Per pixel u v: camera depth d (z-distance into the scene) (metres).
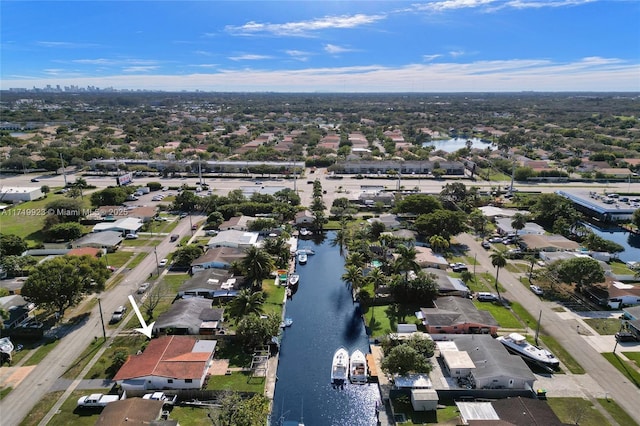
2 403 66.31
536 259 124.56
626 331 86.56
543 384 71.75
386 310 97.12
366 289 106.12
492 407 63.97
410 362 71.25
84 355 78.31
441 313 88.81
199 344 79.00
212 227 148.50
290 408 69.00
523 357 78.19
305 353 83.56
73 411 64.94
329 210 172.88
